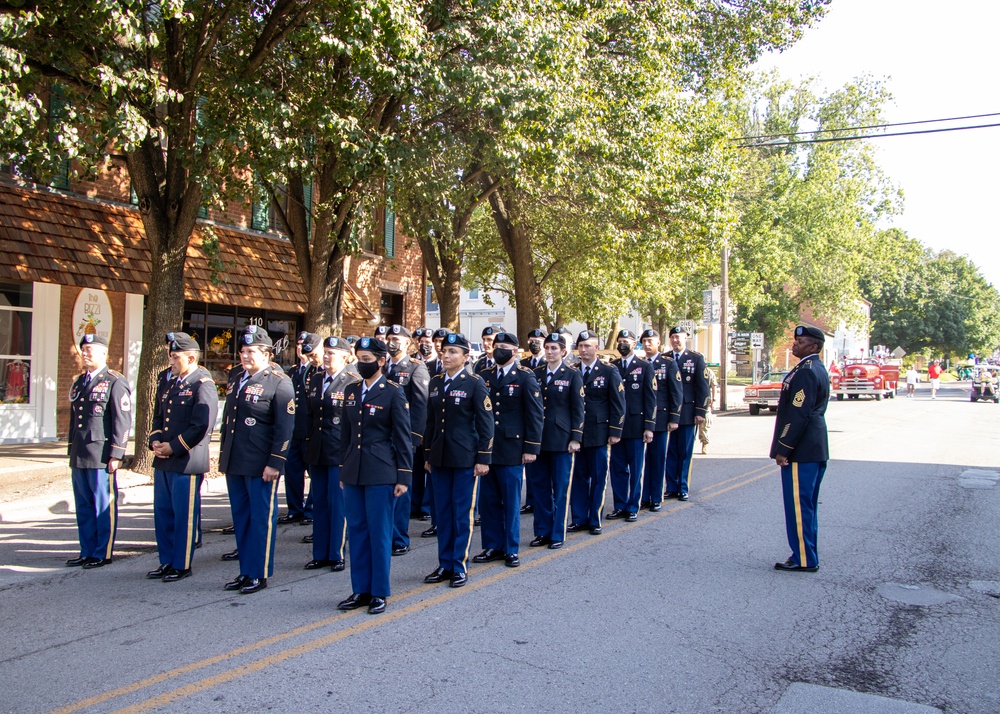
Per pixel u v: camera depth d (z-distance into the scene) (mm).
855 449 15828
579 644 5051
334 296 13016
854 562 7133
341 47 9781
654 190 14773
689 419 10344
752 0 18750
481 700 4211
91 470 7078
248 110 10391
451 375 6621
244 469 6316
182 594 6227
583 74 13367
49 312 13633
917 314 72438
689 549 7625
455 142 12461
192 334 15812
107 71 8492
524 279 17906
